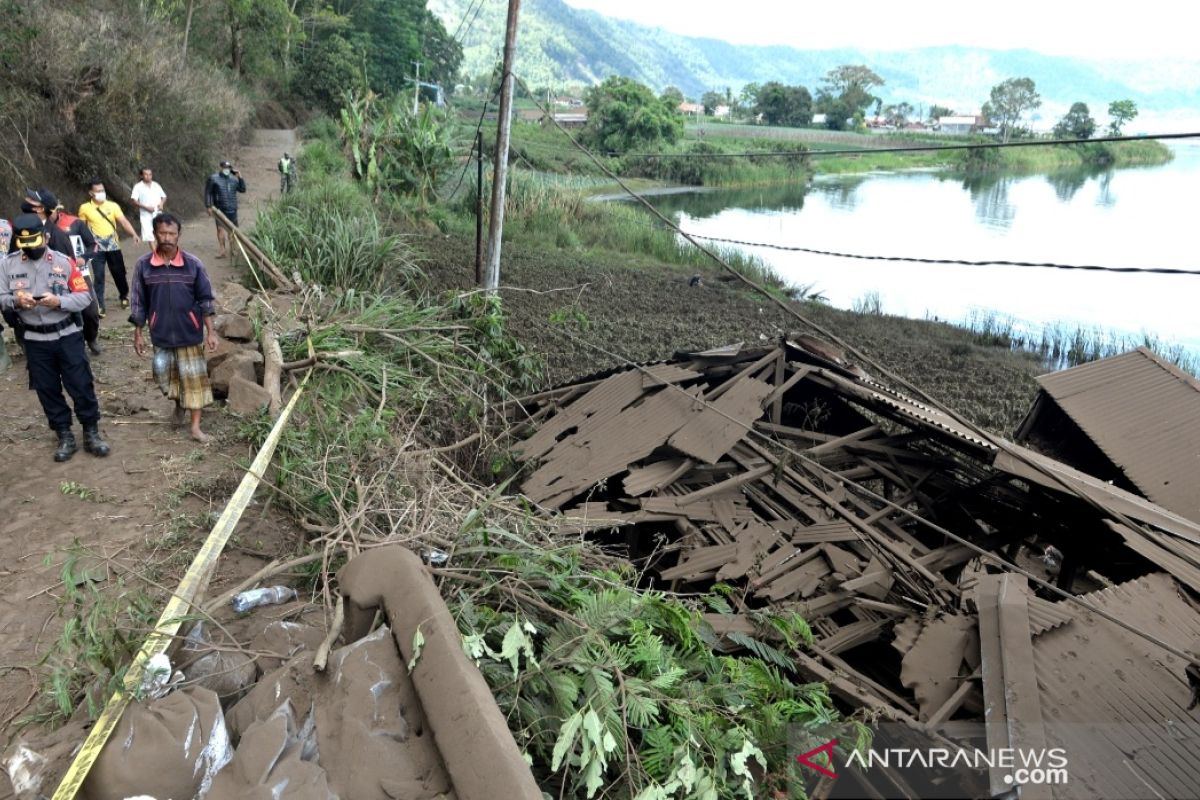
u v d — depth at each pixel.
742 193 53.41
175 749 2.84
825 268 31.36
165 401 7.40
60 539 5.02
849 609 6.89
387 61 62.81
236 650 3.56
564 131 8.97
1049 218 41.31
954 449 8.45
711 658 4.25
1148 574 5.74
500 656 3.53
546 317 16.81
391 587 3.61
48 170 15.51
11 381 7.74
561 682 3.51
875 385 8.91
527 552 4.68
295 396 6.70
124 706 3.03
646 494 7.80
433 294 15.04
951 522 8.10
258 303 8.56
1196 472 7.00
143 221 13.26
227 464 6.15
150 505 5.49
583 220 31.42
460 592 3.98
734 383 8.86
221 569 4.79
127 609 3.72
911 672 5.23
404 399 8.00
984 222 40.22
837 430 10.12
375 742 2.96
